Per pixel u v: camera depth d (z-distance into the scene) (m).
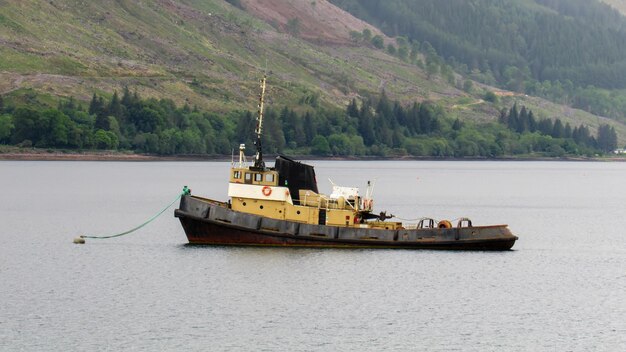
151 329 149.62
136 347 140.62
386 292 176.25
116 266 198.88
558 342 146.88
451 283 185.50
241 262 199.88
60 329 149.00
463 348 143.12
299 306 164.88
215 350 139.88
